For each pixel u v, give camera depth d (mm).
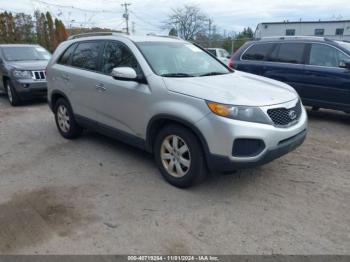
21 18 30078
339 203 3447
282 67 7078
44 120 7152
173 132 3635
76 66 5160
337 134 6004
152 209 3322
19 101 8852
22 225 3066
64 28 31797
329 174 4180
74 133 5527
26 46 10062
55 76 5520
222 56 20000
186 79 3836
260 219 3145
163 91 3678
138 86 3959
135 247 2746
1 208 3369
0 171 4324
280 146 3449
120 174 4172
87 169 4352
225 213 3250
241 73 4793
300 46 6938
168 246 2758
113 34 4695
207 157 3371
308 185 3865
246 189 3756
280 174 4168
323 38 6801
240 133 3189
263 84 4086
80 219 3158
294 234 2908
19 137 5879
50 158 4773
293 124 3648
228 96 3342
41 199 3547
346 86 6238
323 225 3043
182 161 3641
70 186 3855
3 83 9188
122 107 4230
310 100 6824
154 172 4219
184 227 3020
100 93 4547
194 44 5152
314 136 5875
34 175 4180
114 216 3203
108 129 4645
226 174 4125
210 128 3262
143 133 4035
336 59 6418
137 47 4223
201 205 3398
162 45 4539
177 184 3742
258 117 3289
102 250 2713
